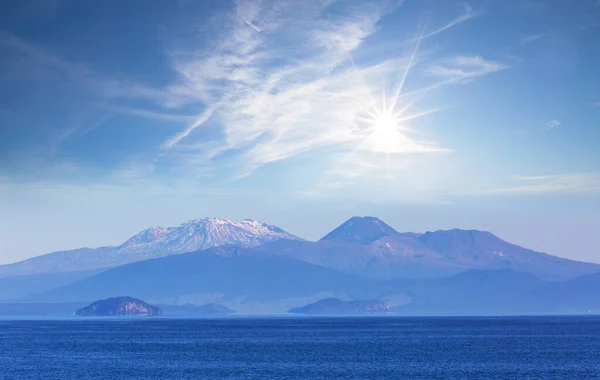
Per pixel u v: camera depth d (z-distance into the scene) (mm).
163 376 129625
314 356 170000
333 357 166625
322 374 131875
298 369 140000
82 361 159375
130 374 132625
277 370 138375
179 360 160750
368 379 124625
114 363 154250
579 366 141500
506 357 162625
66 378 127312
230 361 157625
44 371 138250
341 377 127438
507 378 124312
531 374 129375
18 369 142000
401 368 140625
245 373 133750
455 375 129125
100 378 127000
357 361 155875
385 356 168375
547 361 152125
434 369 138500
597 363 147125
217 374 132250
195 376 129250
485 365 145000
